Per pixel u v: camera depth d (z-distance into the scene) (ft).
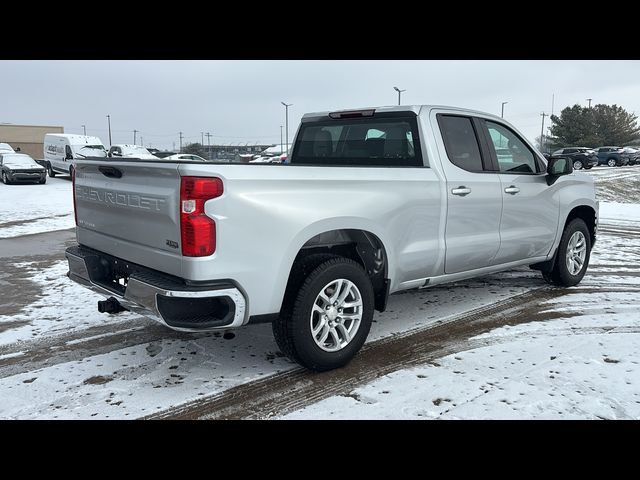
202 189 10.97
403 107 16.08
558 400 11.58
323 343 13.03
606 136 255.50
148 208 11.98
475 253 16.76
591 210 21.65
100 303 13.24
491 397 11.76
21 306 19.43
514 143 18.53
